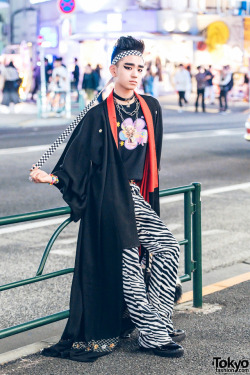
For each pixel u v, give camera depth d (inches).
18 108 1122.7
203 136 756.6
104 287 170.9
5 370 167.8
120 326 172.1
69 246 305.9
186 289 245.3
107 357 173.8
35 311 227.0
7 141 698.8
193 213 209.8
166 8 1552.7
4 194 418.3
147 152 174.4
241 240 314.7
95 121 170.2
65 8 812.6
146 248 175.0
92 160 170.1
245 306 215.6
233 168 530.0
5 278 259.1
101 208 168.1
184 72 1125.1
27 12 1631.4
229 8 1646.2
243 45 1668.3
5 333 170.7
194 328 194.4
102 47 1509.6
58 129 832.9
